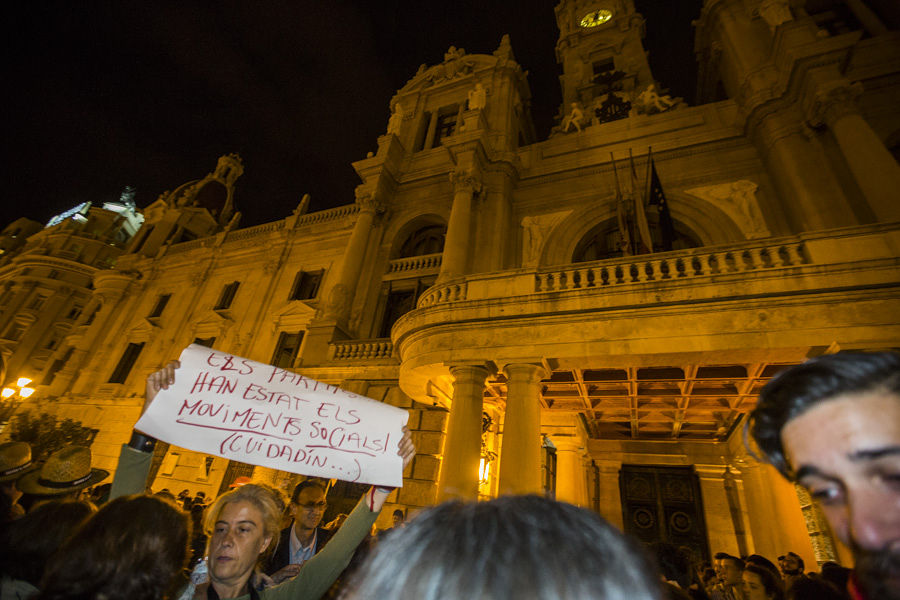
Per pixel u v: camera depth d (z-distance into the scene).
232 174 34.69
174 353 19.61
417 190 16.98
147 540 1.53
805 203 10.41
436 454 10.62
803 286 6.46
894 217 8.79
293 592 2.17
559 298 7.90
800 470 1.13
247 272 21.11
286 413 2.59
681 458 13.52
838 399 1.09
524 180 15.37
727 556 5.43
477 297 8.77
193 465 15.20
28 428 16.77
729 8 15.19
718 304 6.83
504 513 0.80
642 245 11.52
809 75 11.20
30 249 38.41
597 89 18.84
